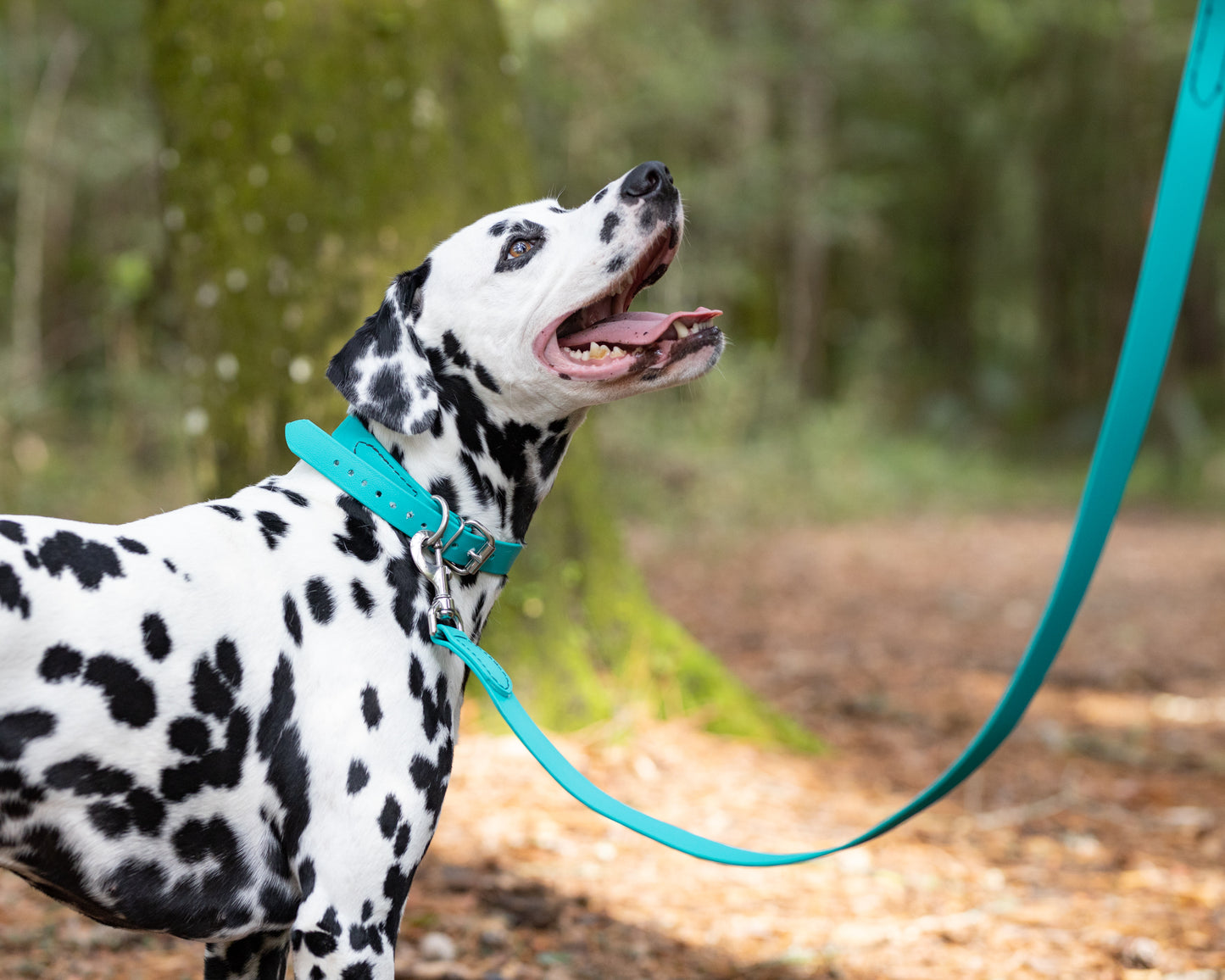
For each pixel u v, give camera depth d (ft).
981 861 14.07
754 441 52.90
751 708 18.08
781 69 66.54
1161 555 45.93
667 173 7.31
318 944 6.14
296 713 6.24
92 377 42.98
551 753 6.64
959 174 90.27
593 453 17.98
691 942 11.19
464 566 7.05
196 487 15.72
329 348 15.20
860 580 37.22
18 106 45.60
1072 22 74.54
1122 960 11.03
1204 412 80.02
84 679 5.78
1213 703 23.99
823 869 13.32
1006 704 6.11
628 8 54.13
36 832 5.80
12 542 5.82
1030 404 88.79
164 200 15.87
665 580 34.91
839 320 86.07
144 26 16.26
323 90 15.29
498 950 10.65
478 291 7.22
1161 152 77.00
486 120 16.56
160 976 9.93
